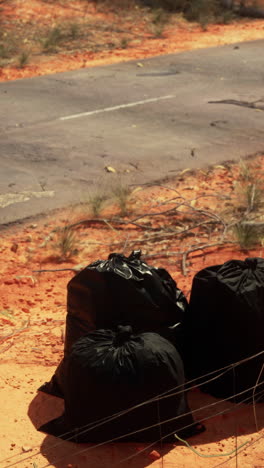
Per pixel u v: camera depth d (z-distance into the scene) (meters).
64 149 11.27
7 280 7.13
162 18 22.86
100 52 19.05
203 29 22.59
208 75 16.55
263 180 9.91
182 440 4.38
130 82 15.73
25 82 15.73
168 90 15.06
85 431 4.39
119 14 22.94
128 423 4.36
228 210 8.94
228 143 11.69
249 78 16.31
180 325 5.00
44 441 4.48
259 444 4.48
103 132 12.20
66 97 14.45
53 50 19.02
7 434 4.55
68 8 22.84
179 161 10.85
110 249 7.94
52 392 4.99
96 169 10.42
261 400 4.97
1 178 9.99
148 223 8.65
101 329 4.74
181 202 9.27
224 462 4.29
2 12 21.75
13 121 12.75
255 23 24.08
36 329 6.12
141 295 4.84
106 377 4.28
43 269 7.45
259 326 4.84
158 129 12.40
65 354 5.14
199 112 13.41
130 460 4.29
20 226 8.52
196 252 7.84
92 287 4.89
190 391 5.11
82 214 8.90
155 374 4.29
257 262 5.08
